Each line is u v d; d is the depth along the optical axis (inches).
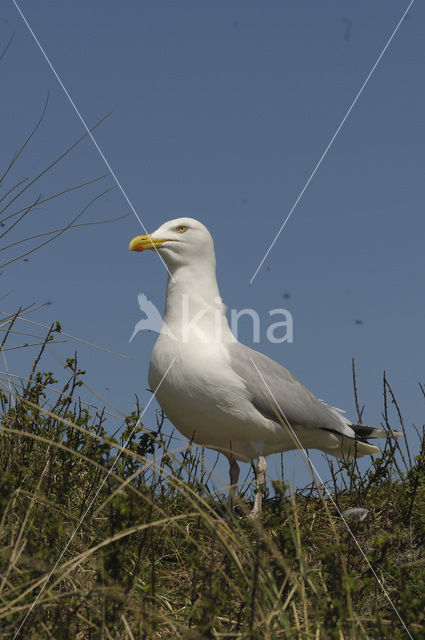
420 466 214.2
